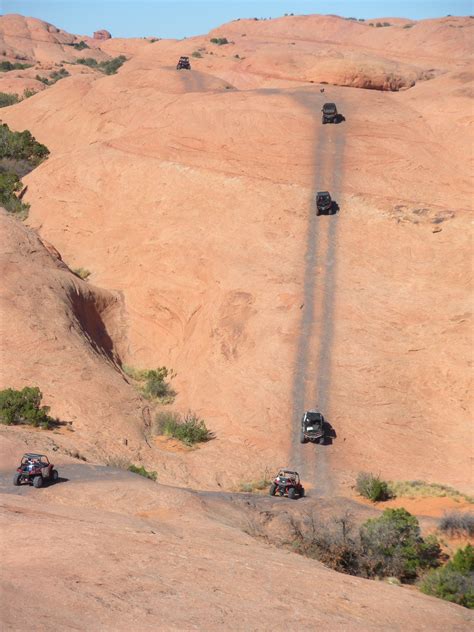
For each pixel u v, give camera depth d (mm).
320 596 16094
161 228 74562
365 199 70438
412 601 17594
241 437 49656
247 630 13000
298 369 53531
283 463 46312
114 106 118250
